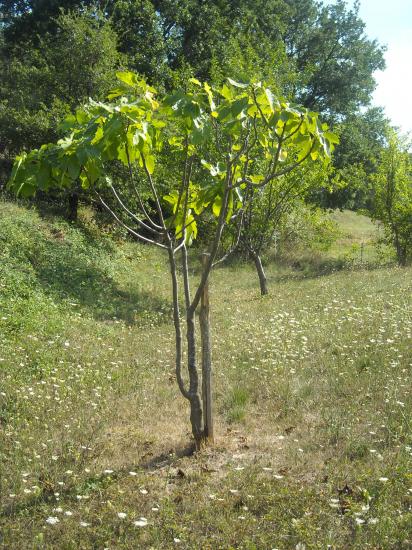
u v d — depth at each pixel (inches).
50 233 785.6
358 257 1155.9
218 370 381.4
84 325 514.6
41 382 352.2
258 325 498.3
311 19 1509.6
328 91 1493.6
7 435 273.6
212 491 217.2
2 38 1380.4
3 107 927.0
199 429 261.7
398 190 1014.4
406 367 351.3
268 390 334.6
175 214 255.1
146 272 849.5
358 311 504.7
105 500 214.5
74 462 247.9
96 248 820.6
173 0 1272.1
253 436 275.1
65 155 212.7
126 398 339.6
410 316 467.5
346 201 1371.8
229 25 1305.4
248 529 188.7
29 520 200.5
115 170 802.2
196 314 601.0
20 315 487.8
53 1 1289.4
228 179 238.1
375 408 291.6
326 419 279.6
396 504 196.1
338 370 357.1
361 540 176.7
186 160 245.0
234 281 872.9
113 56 947.3
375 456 233.0
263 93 207.2
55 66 947.3
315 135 211.8
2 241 658.2
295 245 1128.2
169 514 198.8
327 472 225.8
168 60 1296.8
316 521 189.6
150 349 451.5
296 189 772.0
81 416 305.9
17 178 220.2
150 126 215.5
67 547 183.8
